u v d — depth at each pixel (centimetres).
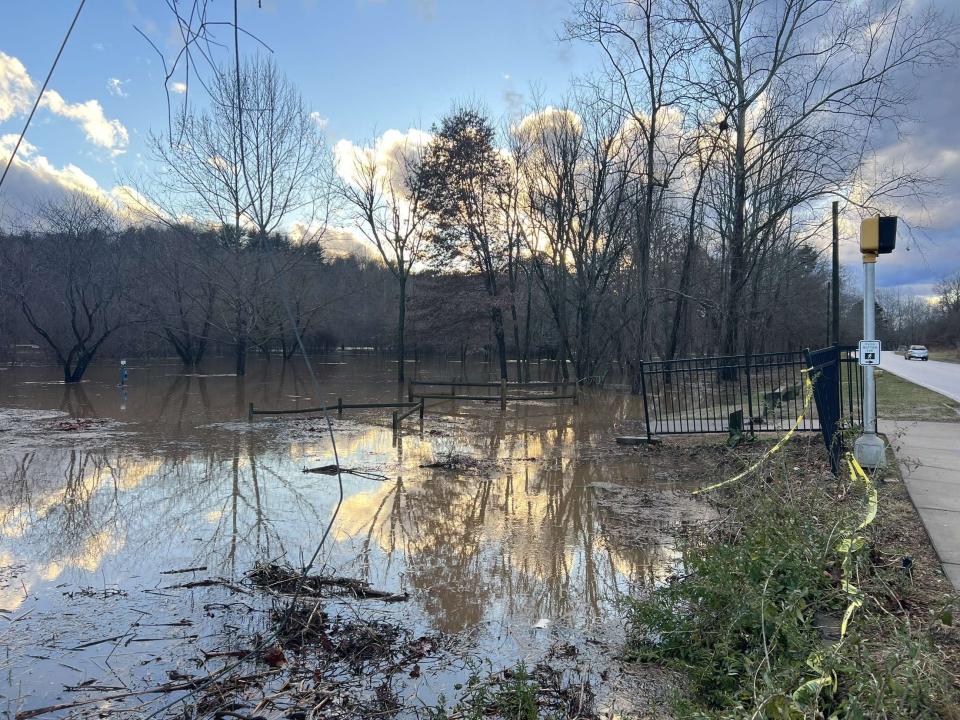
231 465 1037
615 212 2755
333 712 331
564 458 1081
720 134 2014
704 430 1175
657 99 2066
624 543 614
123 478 941
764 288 2912
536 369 4788
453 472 976
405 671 373
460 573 541
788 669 279
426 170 3566
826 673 277
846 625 330
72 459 1091
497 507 765
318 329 5316
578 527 675
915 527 534
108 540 643
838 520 404
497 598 486
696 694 332
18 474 970
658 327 2952
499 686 351
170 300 3759
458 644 407
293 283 3488
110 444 1248
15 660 391
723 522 597
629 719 316
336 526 690
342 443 1270
